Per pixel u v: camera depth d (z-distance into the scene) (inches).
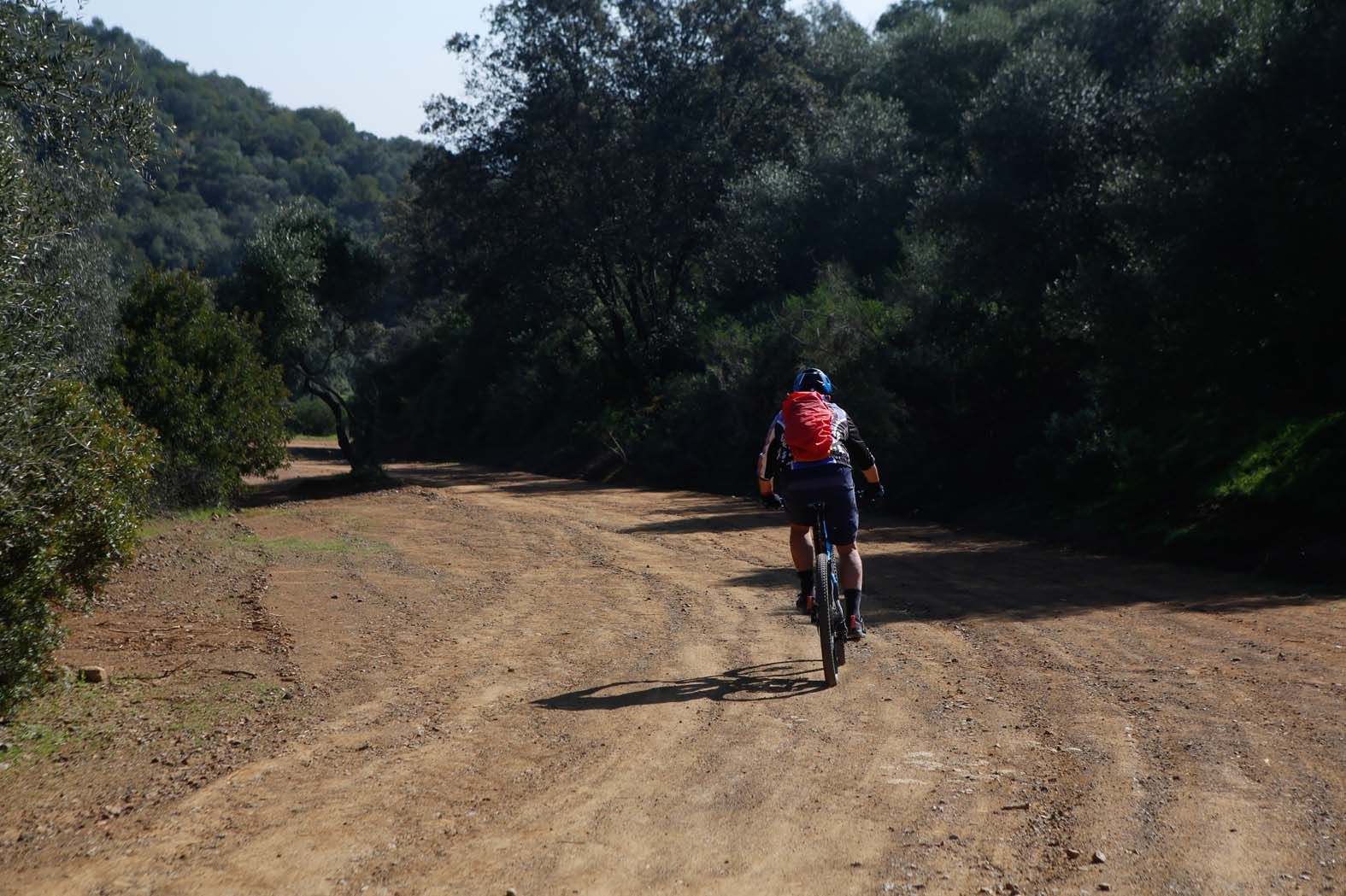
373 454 1152.8
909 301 900.6
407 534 620.4
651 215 1402.6
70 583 273.6
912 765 179.0
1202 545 473.4
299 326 1114.7
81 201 386.9
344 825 156.2
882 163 1268.5
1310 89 503.8
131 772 185.9
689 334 1422.2
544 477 1325.0
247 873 139.2
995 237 782.5
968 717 210.5
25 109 279.9
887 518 734.5
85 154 299.1
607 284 1508.4
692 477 1102.4
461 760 187.5
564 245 1379.2
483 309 1625.2
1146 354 584.7
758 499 892.0
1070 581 416.5
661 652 282.8
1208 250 526.6
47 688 242.1
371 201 6072.8
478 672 261.0
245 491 872.9
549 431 1625.2
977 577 431.8
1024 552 525.7
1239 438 568.1
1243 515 487.8
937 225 828.0
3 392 224.2
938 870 134.8
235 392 784.3
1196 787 163.8
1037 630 307.9
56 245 303.4
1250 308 528.1
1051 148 769.6
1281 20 532.7
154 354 729.6
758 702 225.0
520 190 1446.9
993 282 793.6
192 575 441.1
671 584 411.8
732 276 1364.4
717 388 1127.0
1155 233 563.2
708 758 185.2
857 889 129.9
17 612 219.5
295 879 136.8
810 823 152.3
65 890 135.9
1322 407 547.2
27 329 243.4
